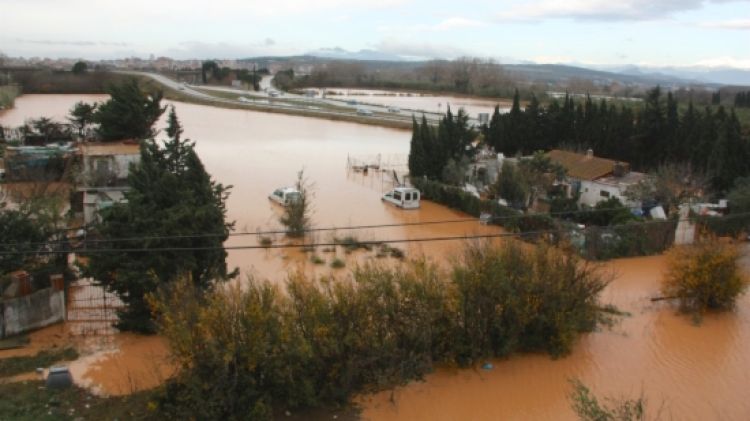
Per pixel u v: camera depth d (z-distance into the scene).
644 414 17.78
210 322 16.45
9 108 106.50
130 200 22.59
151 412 16.34
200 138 82.19
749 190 39.62
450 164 48.88
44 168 42.12
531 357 21.28
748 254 33.25
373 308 19.17
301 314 18.06
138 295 21.73
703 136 48.62
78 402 17.11
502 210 39.47
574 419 17.56
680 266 26.27
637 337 23.14
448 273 24.72
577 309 22.14
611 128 55.81
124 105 47.47
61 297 22.50
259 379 17.00
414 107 147.12
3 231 22.92
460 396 18.62
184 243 22.16
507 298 20.55
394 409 17.81
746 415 18.12
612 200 38.94
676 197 40.34
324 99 162.62
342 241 34.91
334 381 18.12
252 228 37.44
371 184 53.72
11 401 16.80
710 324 24.66
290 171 59.03
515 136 59.06
